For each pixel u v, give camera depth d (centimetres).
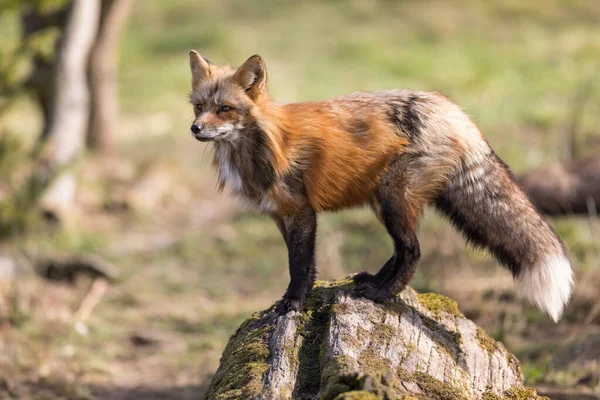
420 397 576
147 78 2914
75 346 1166
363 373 542
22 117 2227
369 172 735
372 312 683
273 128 731
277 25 3491
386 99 751
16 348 1129
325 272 1393
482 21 3409
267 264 1560
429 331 681
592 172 1312
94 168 1989
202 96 771
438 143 730
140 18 3681
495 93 2477
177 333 1251
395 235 736
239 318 1299
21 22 1777
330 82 2708
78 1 1645
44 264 1443
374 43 3152
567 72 2628
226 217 1845
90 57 2058
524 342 1103
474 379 644
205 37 3300
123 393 1034
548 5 3528
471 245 756
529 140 2031
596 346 1064
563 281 706
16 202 1576
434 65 2812
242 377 614
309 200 741
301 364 628
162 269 1537
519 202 734
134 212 1845
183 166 2136
